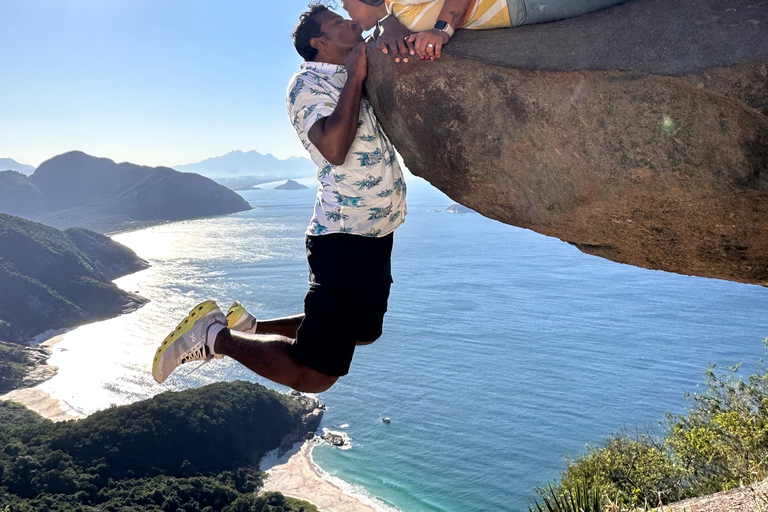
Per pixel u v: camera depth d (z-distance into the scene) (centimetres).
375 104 268
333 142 237
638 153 217
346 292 246
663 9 218
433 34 240
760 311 10762
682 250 239
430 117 255
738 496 414
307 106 249
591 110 219
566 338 9269
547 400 6725
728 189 210
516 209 261
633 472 940
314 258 252
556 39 232
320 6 260
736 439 783
